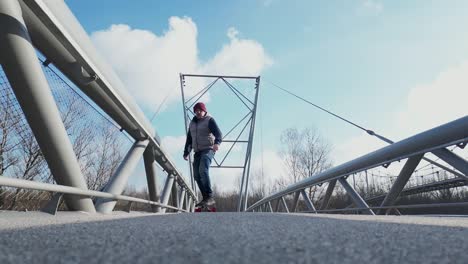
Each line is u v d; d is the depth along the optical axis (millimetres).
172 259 537
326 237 824
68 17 2273
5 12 1651
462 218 2135
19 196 1936
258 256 566
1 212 1724
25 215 1827
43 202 2148
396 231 995
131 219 1734
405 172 2904
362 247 666
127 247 650
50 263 506
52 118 1902
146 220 1599
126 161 3441
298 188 6160
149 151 4352
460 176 2430
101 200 2842
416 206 2871
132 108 3379
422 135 2637
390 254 600
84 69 2602
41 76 1822
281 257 560
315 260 542
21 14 1833
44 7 1995
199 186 4844
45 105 1843
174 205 6961
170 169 5883
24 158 1996
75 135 2490
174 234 882
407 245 702
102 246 663
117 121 3416
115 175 3199
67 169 2098
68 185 2174
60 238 782
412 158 2818
